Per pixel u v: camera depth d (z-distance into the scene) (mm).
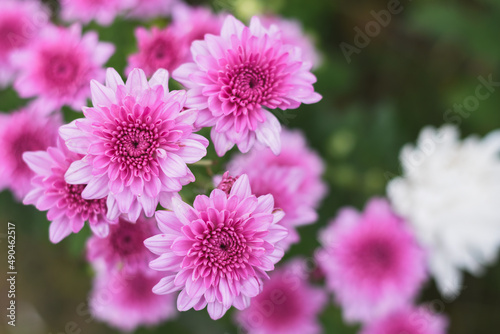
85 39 380
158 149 296
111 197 300
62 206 323
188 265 294
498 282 591
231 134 312
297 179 371
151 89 296
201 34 389
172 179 297
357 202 518
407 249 468
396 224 470
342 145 509
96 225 324
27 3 446
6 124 397
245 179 300
